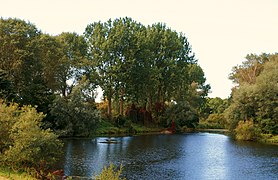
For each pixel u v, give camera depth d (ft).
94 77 240.12
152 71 259.80
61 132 177.99
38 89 183.42
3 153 77.30
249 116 214.07
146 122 272.92
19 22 191.31
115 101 289.12
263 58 289.33
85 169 90.84
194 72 370.53
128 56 252.01
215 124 346.95
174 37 286.05
